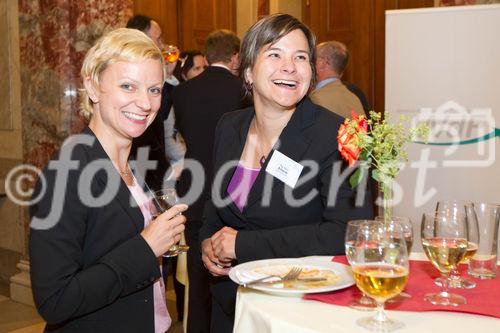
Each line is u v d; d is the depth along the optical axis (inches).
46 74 170.6
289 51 73.4
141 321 64.2
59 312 57.9
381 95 225.6
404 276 47.2
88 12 166.4
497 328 48.0
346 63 173.8
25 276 182.5
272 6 234.2
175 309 168.6
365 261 47.6
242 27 239.1
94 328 62.1
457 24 146.5
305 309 53.1
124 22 169.3
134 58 62.8
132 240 61.6
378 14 223.3
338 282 58.4
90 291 58.7
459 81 147.4
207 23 233.9
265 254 70.9
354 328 48.1
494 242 63.8
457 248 54.3
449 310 52.0
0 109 187.9
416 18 149.9
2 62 185.5
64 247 58.8
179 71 191.8
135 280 61.2
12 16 181.8
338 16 232.2
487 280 62.9
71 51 167.8
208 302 126.5
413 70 151.3
